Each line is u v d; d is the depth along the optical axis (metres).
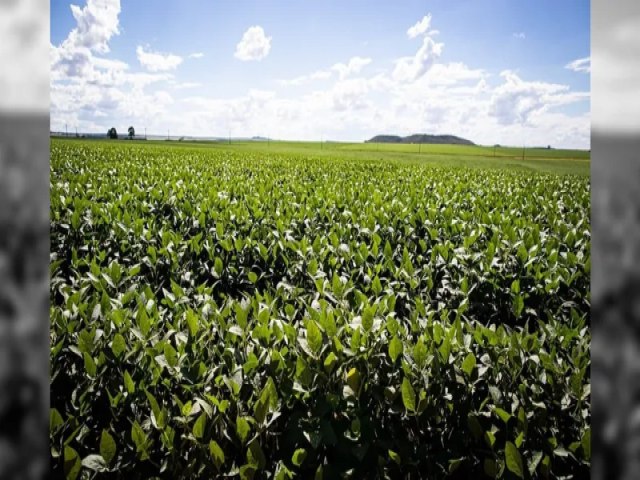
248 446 2.19
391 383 2.55
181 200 9.22
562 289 4.92
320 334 2.62
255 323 3.24
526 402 2.43
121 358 2.67
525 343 2.86
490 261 5.14
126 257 5.90
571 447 2.27
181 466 2.23
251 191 11.10
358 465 2.32
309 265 4.60
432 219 7.98
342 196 10.38
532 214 10.29
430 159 59.44
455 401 2.47
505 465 2.21
